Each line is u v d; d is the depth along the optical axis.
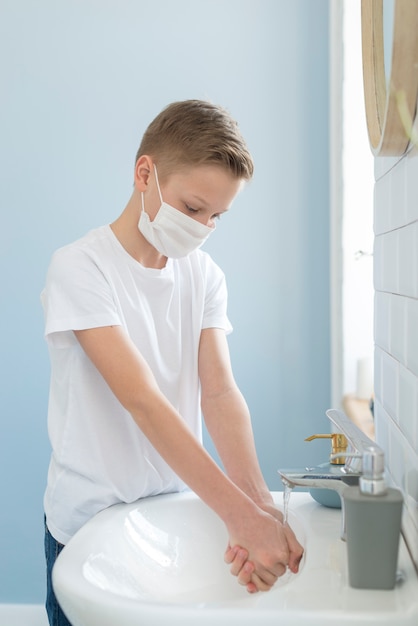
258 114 2.51
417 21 0.76
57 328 1.15
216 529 1.15
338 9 2.31
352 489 0.81
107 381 1.13
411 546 0.90
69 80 2.54
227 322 1.38
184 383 1.32
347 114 2.29
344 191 2.31
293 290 2.52
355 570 0.77
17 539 2.60
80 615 0.78
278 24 2.49
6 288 2.57
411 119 0.87
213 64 2.51
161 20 2.52
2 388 2.58
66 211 2.56
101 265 1.20
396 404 1.04
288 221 2.51
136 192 1.24
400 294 1.00
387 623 0.71
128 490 1.20
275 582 0.99
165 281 1.26
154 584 1.05
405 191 0.96
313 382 2.53
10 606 2.59
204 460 1.02
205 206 1.18
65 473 1.22
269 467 2.54
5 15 2.54
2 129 2.55
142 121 2.54
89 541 0.99
